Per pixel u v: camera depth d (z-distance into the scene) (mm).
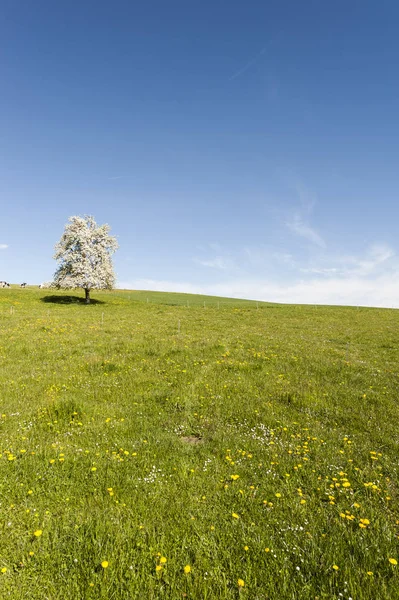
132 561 5133
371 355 23453
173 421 10906
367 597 4648
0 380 14711
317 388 14734
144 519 6152
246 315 50156
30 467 7668
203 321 41031
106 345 22797
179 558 5254
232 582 4926
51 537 5645
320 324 41844
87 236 63656
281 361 19391
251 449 9195
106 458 8297
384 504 6930
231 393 13664
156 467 8102
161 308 58344
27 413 10961
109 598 4590
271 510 6613
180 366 17766
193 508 6531
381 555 5449
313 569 5137
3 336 25297
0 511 6172
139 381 14984
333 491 7336
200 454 8836
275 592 4707
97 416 11047
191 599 4594
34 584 4762
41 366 17469
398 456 9031
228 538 5762
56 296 68875
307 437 10086
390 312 57250
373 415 11969
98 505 6578
